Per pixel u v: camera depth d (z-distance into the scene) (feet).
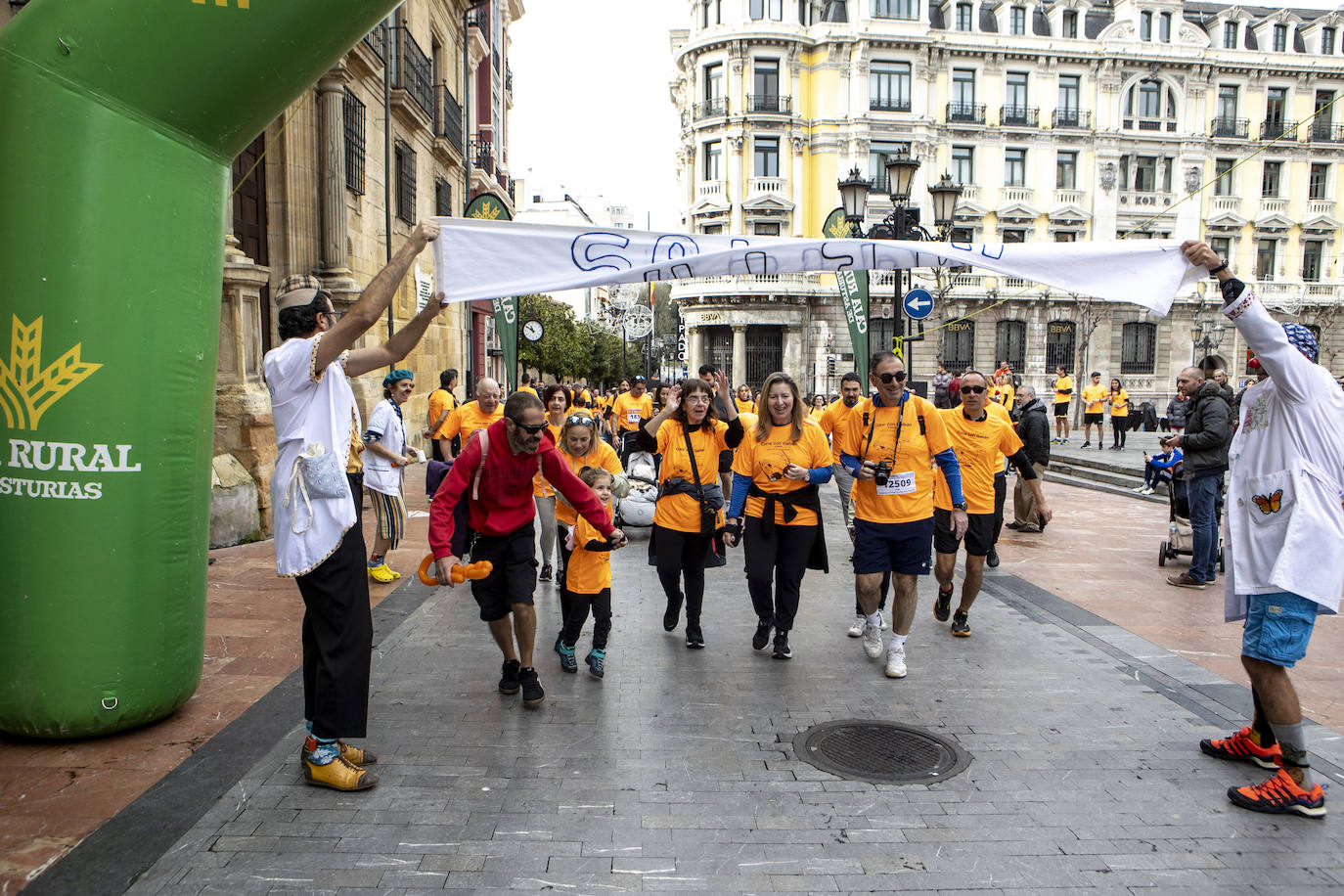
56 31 11.76
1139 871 9.98
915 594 16.71
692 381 18.22
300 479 11.50
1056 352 144.97
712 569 27.09
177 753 12.59
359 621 11.79
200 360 13.26
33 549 12.20
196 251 13.03
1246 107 148.36
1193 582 24.58
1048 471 60.44
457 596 22.66
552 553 25.00
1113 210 146.10
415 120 54.19
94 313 12.07
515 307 46.78
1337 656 17.93
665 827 10.89
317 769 11.71
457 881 9.61
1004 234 144.25
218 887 9.41
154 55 11.94
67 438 12.08
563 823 10.96
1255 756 12.73
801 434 17.43
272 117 13.46
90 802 11.15
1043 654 18.19
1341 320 149.79
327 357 11.41
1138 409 110.63
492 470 14.37
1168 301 14.79
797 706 15.15
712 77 141.79
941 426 17.07
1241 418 12.39
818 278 142.00
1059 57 142.82
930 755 13.10
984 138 142.82
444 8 64.75
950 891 9.55
